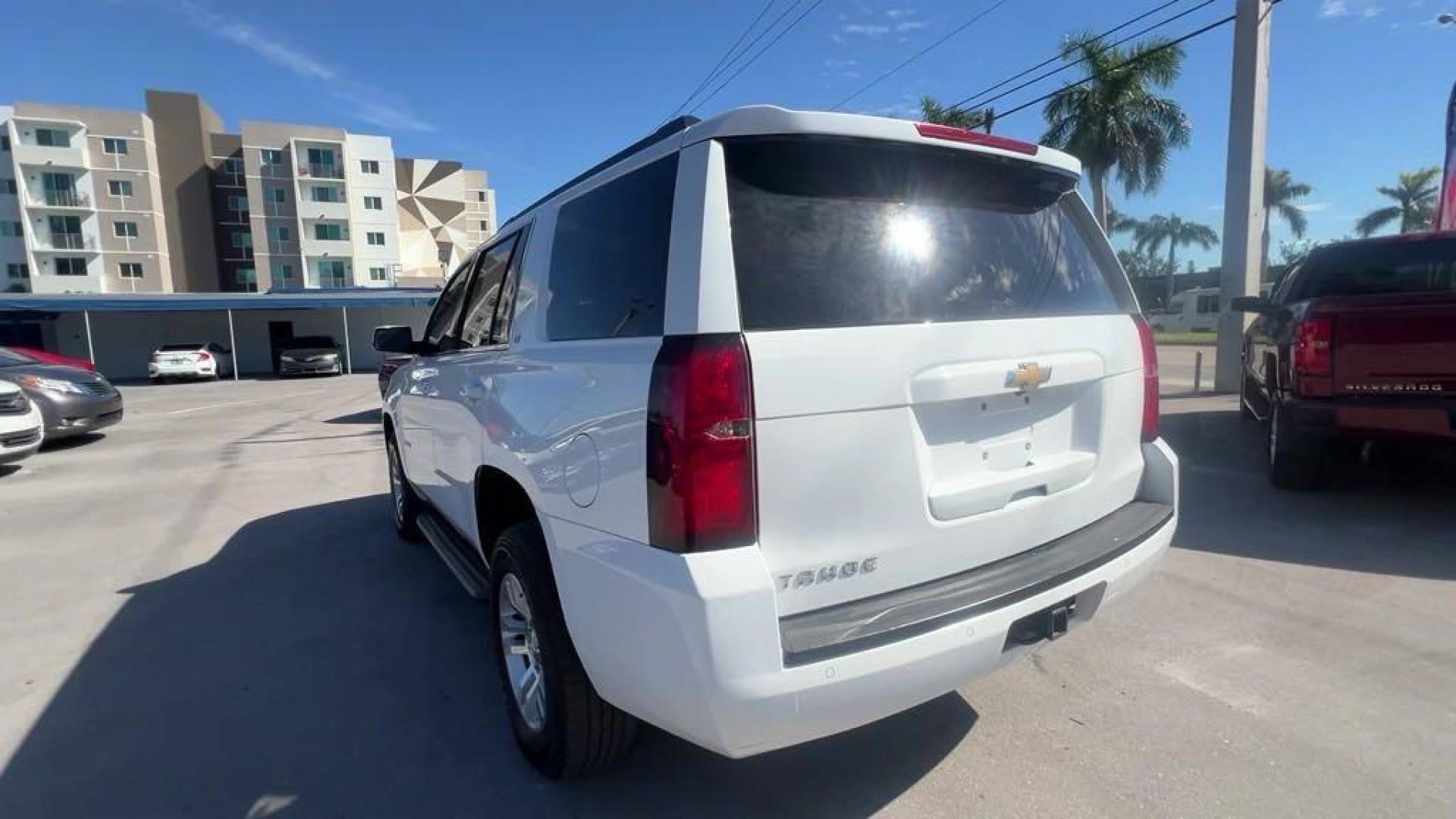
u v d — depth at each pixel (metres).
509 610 2.88
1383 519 5.28
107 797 2.64
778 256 2.06
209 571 5.06
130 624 4.16
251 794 2.65
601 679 2.19
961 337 2.25
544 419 2.48
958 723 2.96
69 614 4.32
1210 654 3.45
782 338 1.97
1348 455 6.96
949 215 2.44
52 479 8.55
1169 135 23.53
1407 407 4.96
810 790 2.60
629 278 2.28
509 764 2.81
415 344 4.62
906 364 2.13
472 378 3.29
